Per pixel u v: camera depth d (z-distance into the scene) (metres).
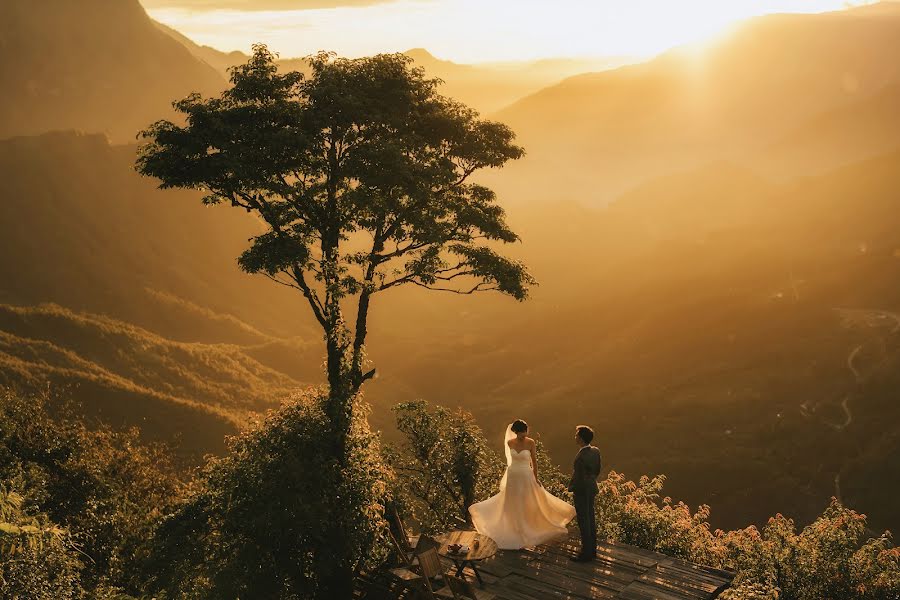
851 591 13.98
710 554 15.87
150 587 12.21
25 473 21.33
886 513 85.69
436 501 16.58
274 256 12.16
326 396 12.67
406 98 13.66
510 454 11.45
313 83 13.09
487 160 14.55
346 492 11.40
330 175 13.04
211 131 12.18
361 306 13.55
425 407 17.12
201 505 12.24
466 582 9.47
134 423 105.75
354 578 11.50
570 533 11.84
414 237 13.75
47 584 8.88
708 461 105.31
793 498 93.94
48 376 110.88
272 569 11.05
